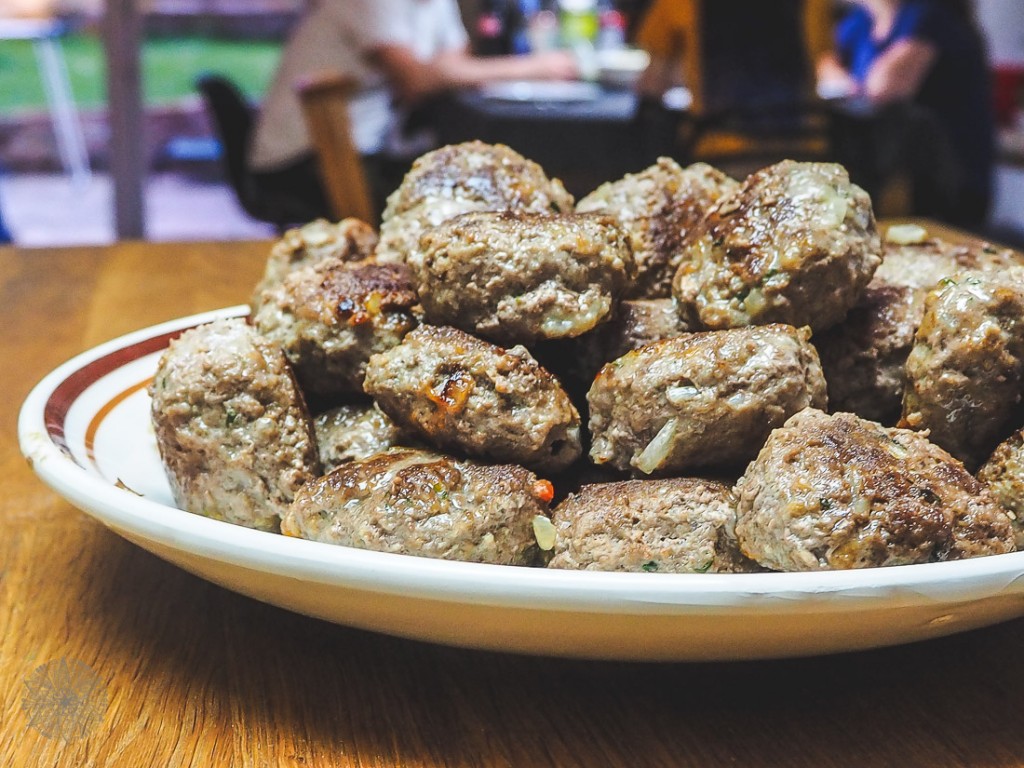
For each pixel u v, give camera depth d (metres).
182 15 1.33
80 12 1.22
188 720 0.25
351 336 0.32
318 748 0.24
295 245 0.38
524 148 0.99
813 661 0.26
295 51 1.08
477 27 1.45
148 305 0.59
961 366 0.28
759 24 0.91
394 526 0.25
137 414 0.36
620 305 0.31
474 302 0.29
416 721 0.24
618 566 0.26
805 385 0.27
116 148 1.07
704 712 0.25
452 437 0.28
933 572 0.22
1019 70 1.33
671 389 0.27
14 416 0.43
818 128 0.89
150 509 0.25
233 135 1.11
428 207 0.34
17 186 1.35
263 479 0.30
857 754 0.23
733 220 0.30
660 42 0.99
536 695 0.25
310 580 0.23
